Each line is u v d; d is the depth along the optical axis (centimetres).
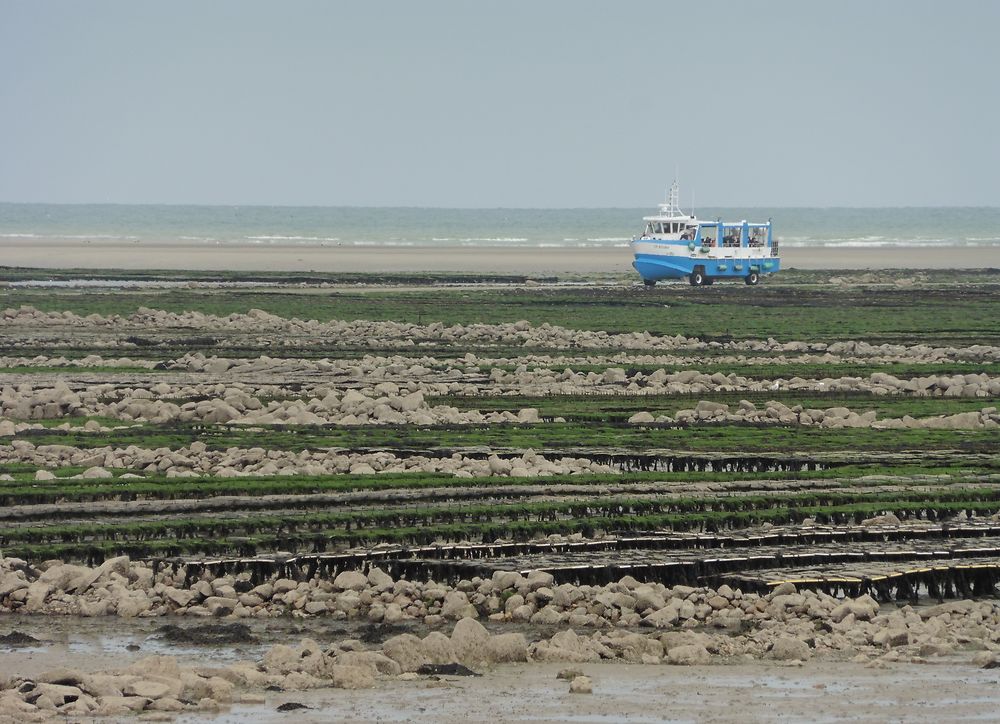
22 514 8044
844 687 5728
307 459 9581
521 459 9656
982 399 13188
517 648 6103
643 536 7862
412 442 10419
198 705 5384
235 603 6844
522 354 16025
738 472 9612
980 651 6269
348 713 5344
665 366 14962
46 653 6162
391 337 17550
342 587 6994
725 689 5697
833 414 11900
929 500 8762
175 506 8275
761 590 7038
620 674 5903
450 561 7300
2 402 11575
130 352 15575
